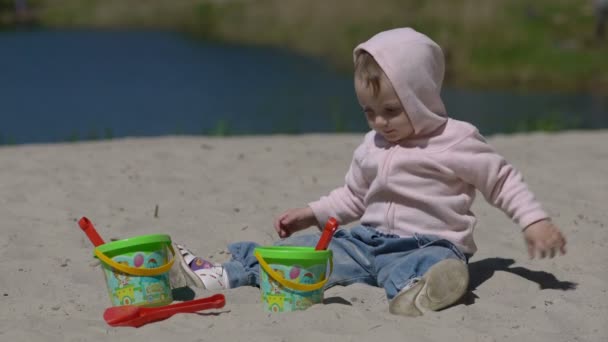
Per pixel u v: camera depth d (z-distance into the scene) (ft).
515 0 77.10
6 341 11.42
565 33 71.56
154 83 67.62
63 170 22.94
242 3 100.83
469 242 13.47
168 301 12.67
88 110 56.59
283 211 18.62
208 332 11.54
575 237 16.55
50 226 17.44
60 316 12.59
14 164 23.84
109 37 98.22
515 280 13.96
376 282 13.67
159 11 111.14
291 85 65.57
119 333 11.65
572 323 12.04
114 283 12.39
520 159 25.02
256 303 12.91
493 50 69.31
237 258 13.92
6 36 100.78
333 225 12.44
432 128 13.38
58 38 98.12
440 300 12.23
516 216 12.99
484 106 57.21
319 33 84.53
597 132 31.17
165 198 19.77
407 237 13.23
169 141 27.84
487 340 11.23
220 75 71.00
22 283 14.12
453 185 13.34
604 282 13.91
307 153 25.35
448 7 77.10
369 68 13.28
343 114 53.47
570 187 21.08
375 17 81.61
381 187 13.48
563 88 63.57
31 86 66.80
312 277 12.28
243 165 23.61
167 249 12.84
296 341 11.11
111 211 18.71
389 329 11.48
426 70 13.28
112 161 24.20
